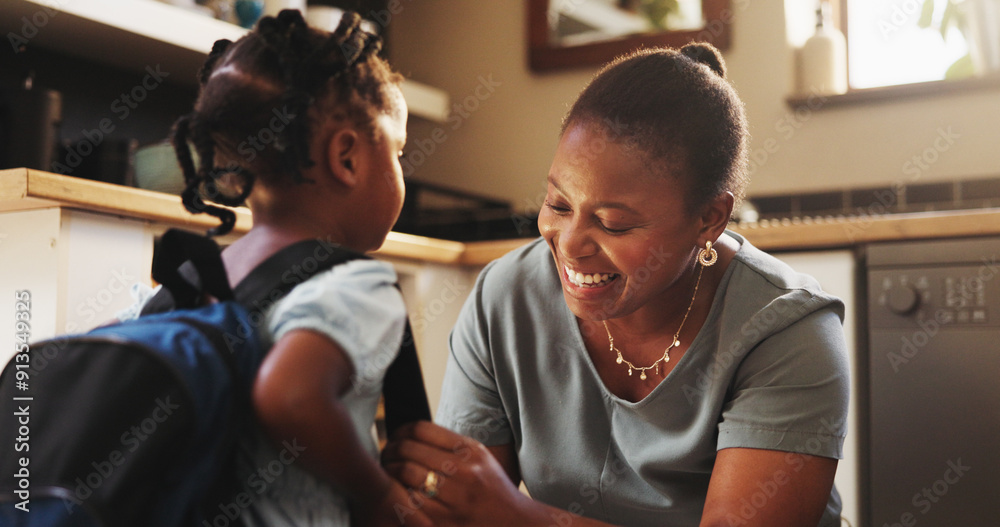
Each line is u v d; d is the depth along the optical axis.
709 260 1.00
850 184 2.48
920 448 1.68
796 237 1.81
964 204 2.34
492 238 2.83
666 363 1.04
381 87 0.77
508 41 2.94
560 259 0.95
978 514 1.62
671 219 0.88
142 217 1.47
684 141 0.87
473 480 0.74
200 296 0.70
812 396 0.95
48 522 0.55
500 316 1.11
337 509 0.68
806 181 2.53
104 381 0.58
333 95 0.72
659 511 1.06
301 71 0.70
